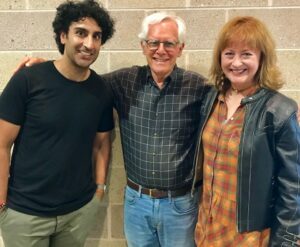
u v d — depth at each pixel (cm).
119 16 176
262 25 126
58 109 140
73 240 160
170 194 158
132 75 161
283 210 124
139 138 157
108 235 199
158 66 147
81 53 137
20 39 180
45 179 143
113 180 193
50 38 179
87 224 162
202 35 175
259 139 125
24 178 144
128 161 164
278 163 126
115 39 178
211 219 142
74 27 136
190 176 159
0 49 181
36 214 144
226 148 132
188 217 161
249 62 126
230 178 132
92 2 142
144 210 161
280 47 175
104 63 181
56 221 149
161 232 163
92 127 150
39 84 138
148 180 158
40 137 141
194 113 156
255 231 130
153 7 174
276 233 127
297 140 122
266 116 125
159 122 155
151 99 155
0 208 145
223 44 130
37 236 148
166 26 144
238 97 136
